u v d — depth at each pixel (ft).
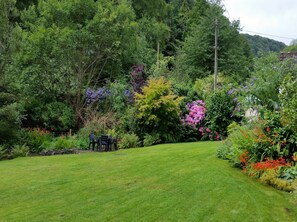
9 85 39.40
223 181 18.92
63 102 48.96
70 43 46.21
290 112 19.71
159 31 90.89
